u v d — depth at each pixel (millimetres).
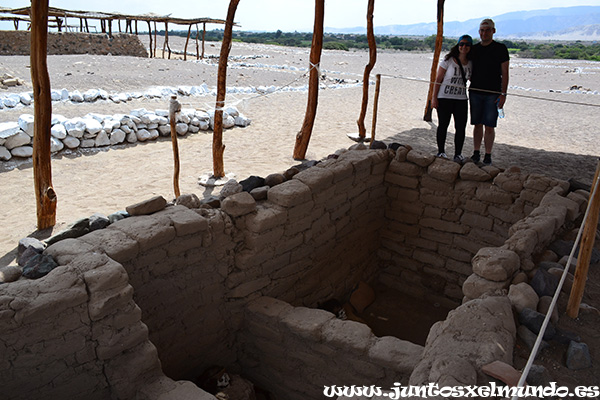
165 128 9812
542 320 2783
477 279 3270
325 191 4699
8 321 2490
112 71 16906
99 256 2955
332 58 33406
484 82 6418
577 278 2980
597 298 3363
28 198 6652
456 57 6438
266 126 11547
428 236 5809
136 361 2908
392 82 21125
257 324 4145
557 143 10500
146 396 2861
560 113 14727
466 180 5375
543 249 3916
